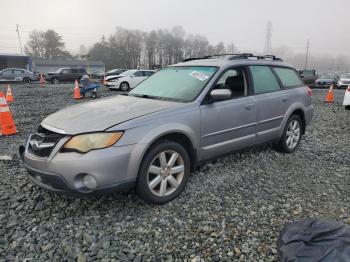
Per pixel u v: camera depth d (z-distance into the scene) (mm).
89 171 3070
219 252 2801
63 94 17188
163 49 93000
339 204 3670
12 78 30812
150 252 2795
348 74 29047
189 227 3170
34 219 3293
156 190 3578
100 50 92188
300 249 2307
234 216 3381
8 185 4094
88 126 3230
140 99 4172
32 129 7559
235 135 4406
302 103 5570
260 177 4422
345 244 2271
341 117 9750
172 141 3650
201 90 4074
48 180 3229
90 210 3469
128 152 3201
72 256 2732
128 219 3301
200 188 4027
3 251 2791
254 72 4836
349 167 4883
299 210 3521
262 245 2898
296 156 5387
